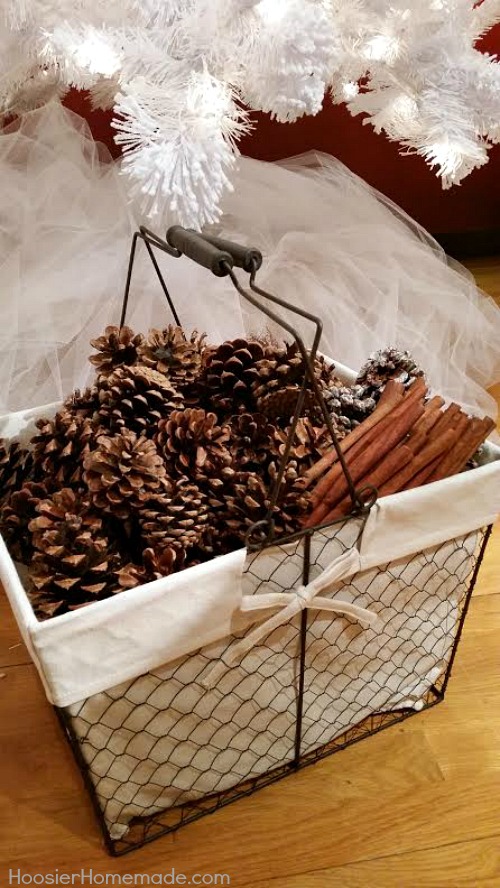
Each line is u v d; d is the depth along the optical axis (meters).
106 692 0.45
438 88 0.59
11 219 0.81
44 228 0.81
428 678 0.62
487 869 0.51
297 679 0.53
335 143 1.21
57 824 0.54
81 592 0.45
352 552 0.48
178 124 0.45
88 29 0.49
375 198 1.05
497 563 0.75
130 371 0.52
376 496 0.47
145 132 0.44
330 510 0.49
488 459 0.55
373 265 0.96
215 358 0.54
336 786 0.57
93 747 0.47
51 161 0.82
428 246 1.06
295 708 0.55
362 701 0.59
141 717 0.47
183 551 0.46
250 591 0.47
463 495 0.51
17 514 0.50
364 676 0.57
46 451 0.52
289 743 0.56
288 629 0.50
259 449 0.51
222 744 0.53
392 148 1.24
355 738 0.60
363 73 0.66
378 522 0.48
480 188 1.35
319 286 0.91
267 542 0.44
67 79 0.60
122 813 0.51
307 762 0.58
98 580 0.45
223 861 0.52
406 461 0.50
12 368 0.80
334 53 0.48
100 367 0.57
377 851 0.52
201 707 0.50
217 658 0.48
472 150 0.58
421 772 0.57
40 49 0.59
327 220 0.95
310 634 0.51
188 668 0.47
